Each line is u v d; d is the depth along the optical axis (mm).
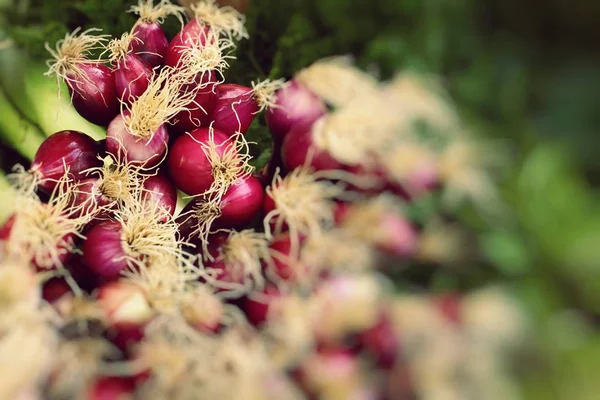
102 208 522
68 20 637
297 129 592
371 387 646
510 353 757
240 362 554
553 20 938
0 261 505
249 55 654
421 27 795
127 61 521
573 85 903
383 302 669
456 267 766
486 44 886
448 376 694
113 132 518
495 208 787
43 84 597
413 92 725
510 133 830
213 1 619
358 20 761
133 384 540
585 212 816
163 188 536
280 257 577
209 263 560
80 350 519
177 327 537
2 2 630
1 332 503
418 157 703
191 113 534
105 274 521
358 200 649
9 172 599
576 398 752
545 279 795
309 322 601
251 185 554
